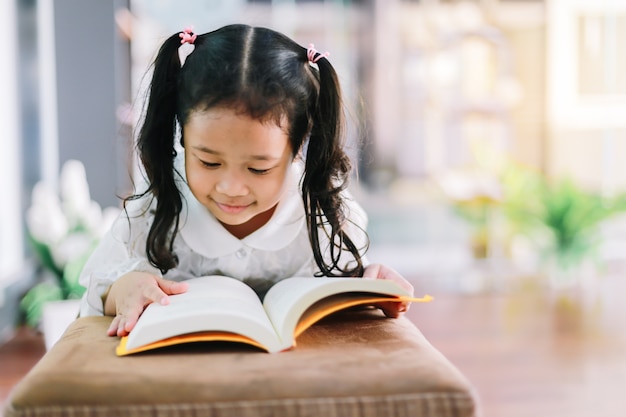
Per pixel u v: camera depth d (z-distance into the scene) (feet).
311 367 2.21
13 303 7.89
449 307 9.53
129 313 2.64
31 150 8.77
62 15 9.26
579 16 12.02
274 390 2.10
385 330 2.66
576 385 6.32
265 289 3.52
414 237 12.10
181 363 2.24
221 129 2.57
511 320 8.77
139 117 3.15
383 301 2.67
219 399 2.07
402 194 11.97
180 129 2.94
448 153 11.98
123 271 3.19
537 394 6.10
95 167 9.36
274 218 3.30
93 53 9.30
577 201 11.21
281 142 2.69
